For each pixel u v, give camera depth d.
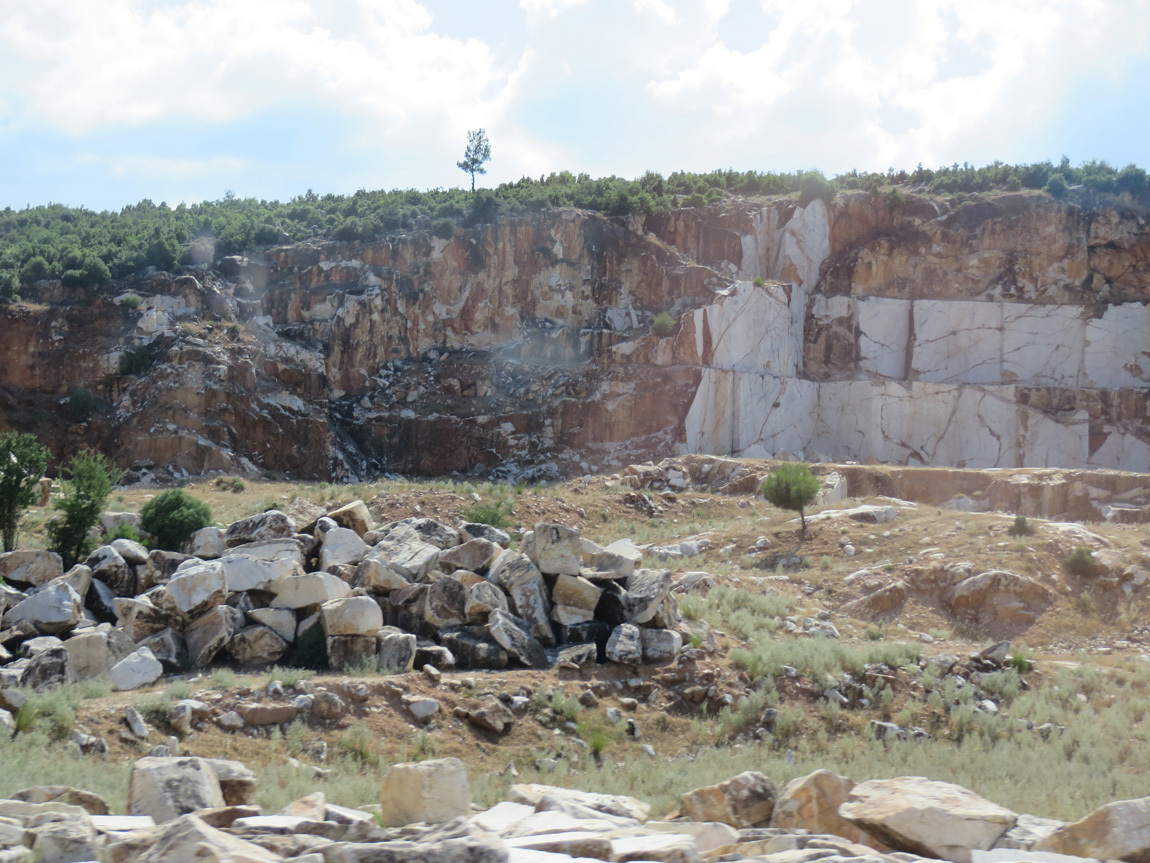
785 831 7.97
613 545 20.73
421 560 20.03
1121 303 69.50
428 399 67.94
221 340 63.28
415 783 8.48
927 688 18.19
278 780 11.83
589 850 6.72
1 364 61.03
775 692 17.19
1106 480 42.62
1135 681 19.45
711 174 84.38
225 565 18.53
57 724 12.57
